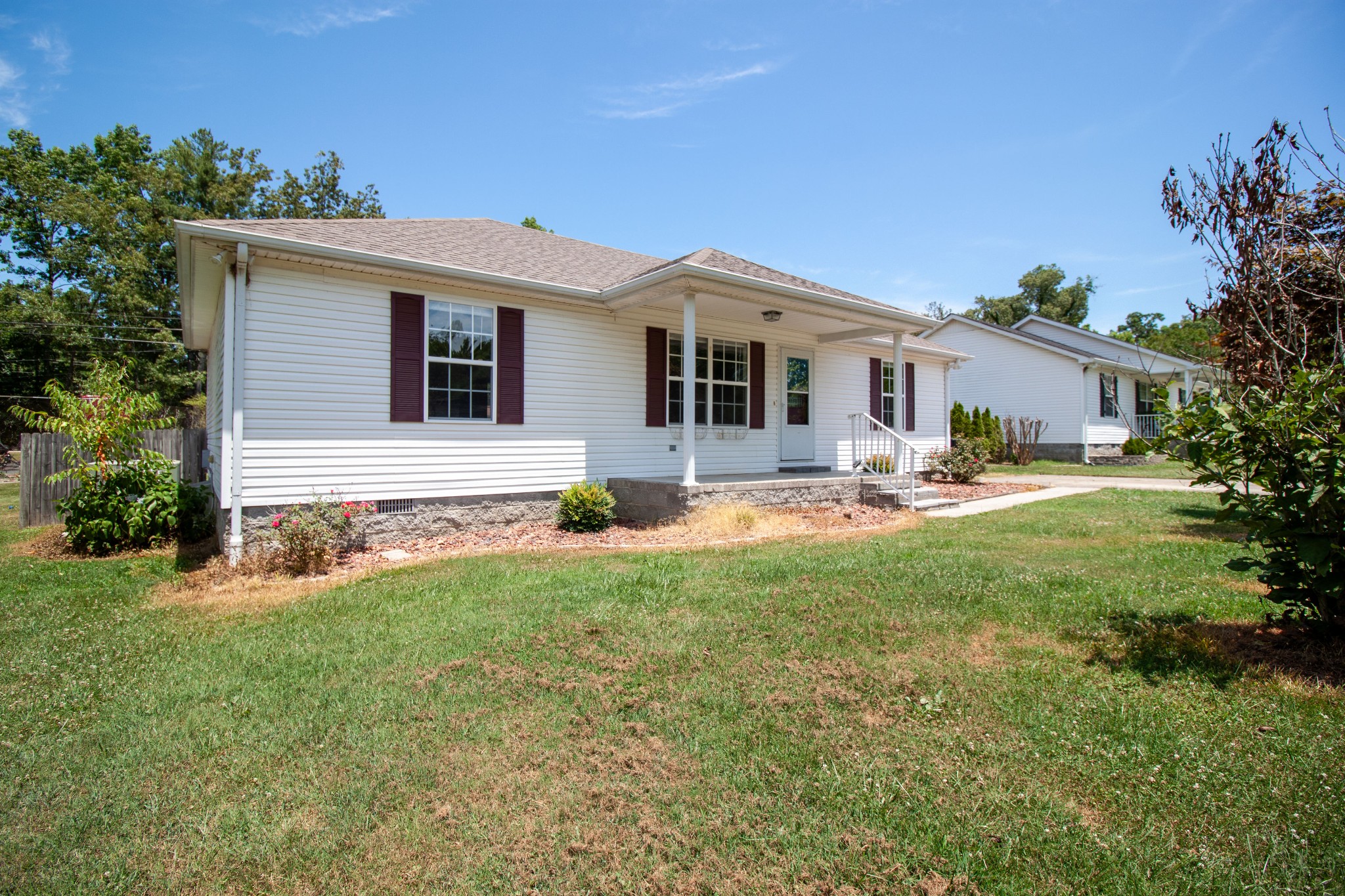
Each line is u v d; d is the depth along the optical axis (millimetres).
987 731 3047
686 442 8922
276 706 3457
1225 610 4555
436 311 8344
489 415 8773
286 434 7281
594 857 2281
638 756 2904
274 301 7207
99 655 4270
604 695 3480
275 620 4957
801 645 4105
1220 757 2744
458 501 8500
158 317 32938
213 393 10508
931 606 4824
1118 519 9242
